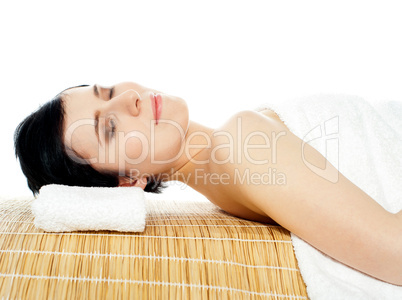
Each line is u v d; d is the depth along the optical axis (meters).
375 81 1.94
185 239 0.80
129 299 0.74
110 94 0.99
